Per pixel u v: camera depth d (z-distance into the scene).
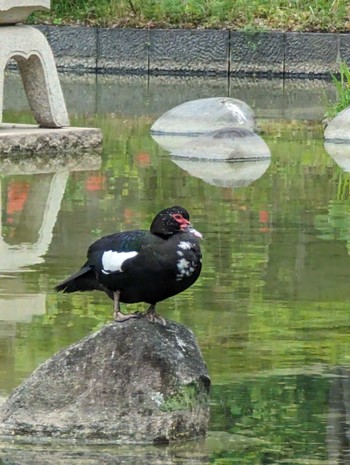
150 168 19.98
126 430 8.85
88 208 16.56
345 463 8.51
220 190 18.02
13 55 21.47
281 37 34.00
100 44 35.41
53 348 10.80
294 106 28.14
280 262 13.79
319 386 9.95
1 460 8.46
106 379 8.98
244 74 34.47
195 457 8.60
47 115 22.20
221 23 35.28
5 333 11.21
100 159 20.88
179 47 34.84
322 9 34.97
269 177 19.17
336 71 33.69
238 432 9.03
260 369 10.34
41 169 19.78
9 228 15.34
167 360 8.98
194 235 8.66
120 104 28.50
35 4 21.42
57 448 8.71
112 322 9.13
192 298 12.41
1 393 9.63
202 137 21.28
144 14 36.03
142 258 8.60
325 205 16.91
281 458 8.59
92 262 8.88
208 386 9.26
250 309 12.08
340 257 14.02
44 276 13.13
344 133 22.92
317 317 11.84
